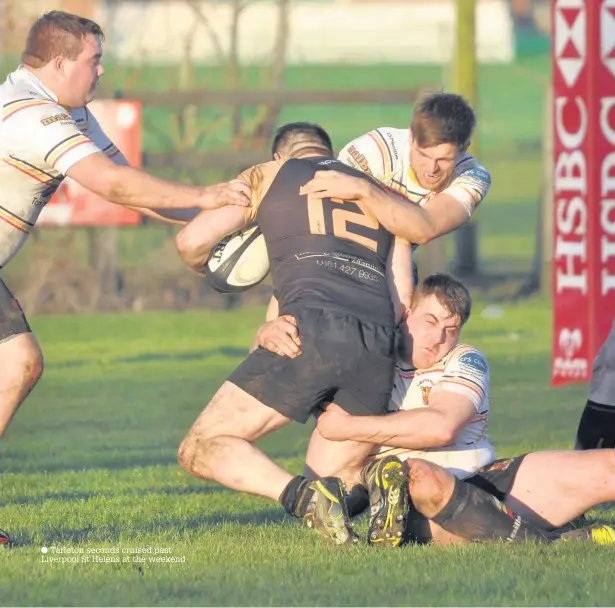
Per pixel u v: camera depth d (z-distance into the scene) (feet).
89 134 77.77
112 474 106.01
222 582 60.64
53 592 59.06
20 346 70.79
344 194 70.03
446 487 67.82
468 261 281.54
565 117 147.43
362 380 67.97
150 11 384.47
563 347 150.00
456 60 271.49
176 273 262.47
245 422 68.13
